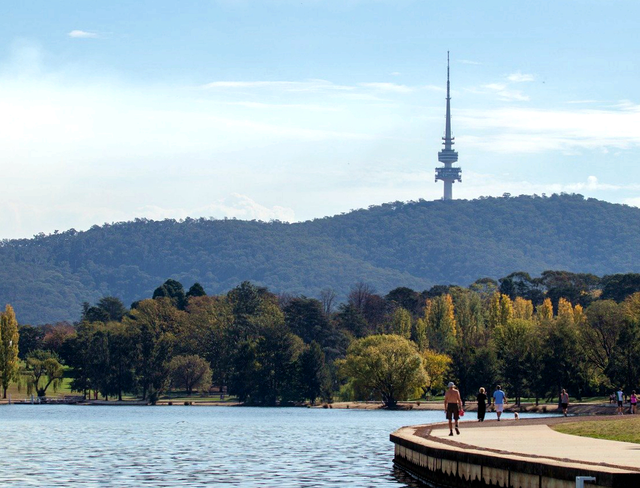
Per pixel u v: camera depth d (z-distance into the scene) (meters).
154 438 108.94
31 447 93.50
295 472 66.19
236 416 176.88
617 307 187.88
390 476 62.91
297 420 156.62
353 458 78.19
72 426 139.12
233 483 59.75
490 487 45.41
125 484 59.59
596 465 39.78
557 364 183.62
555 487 38.47
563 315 199.62
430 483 55.38
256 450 88.31
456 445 55.81
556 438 62.12
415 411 196.50
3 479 62.44
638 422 69.31
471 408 185.50
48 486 58.59
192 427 135.75
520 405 184.12
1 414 189.50
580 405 164.00
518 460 42.03
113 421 156.75
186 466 71.69
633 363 173.12
